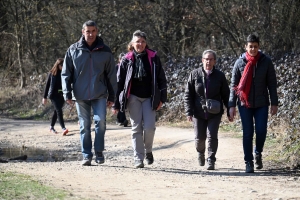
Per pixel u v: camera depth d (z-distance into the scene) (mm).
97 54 21703
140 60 21625
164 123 42844
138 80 21656
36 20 63219
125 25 56656
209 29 51188
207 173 21094
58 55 64312
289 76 38094
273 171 21422
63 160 27750
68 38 61469
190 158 26516
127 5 56125
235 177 19953
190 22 53219
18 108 57406
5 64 70750
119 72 21953
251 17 47406
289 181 19000
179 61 49812
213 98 22156
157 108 21906
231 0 48125
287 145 25219
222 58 45656
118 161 25688
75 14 59781
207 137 22484
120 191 16469
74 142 35000
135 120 22000
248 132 20984
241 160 24938
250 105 20781
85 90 21719
